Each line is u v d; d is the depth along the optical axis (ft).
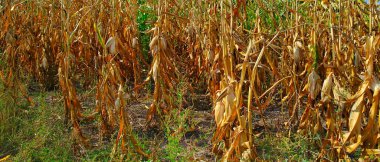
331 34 10.91
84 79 20.12
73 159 12.44
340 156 11.07
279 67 14.99
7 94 15.30
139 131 14.42
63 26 13.85
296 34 12.27
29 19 19.95
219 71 13.82
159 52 13.92
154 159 11.99
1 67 17.16
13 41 16.74
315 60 10.84
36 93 18.99
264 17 17.19
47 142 13.26
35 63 20.38
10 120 14.46
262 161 10.59
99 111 14.12
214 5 14.71
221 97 10.52
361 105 10.19
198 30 17.06
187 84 16.47
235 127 11.34
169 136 12.05
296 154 11.43
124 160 12.25
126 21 17.01
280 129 14.07
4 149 13.17
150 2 20.20
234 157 10.67
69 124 14.23
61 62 14.34
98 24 15.31
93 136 14.17
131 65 18.30
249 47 10.31
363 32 13.41
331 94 11.23
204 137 13.21
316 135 12.10
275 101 16.89
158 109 14.02
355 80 11.05
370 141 10.50
